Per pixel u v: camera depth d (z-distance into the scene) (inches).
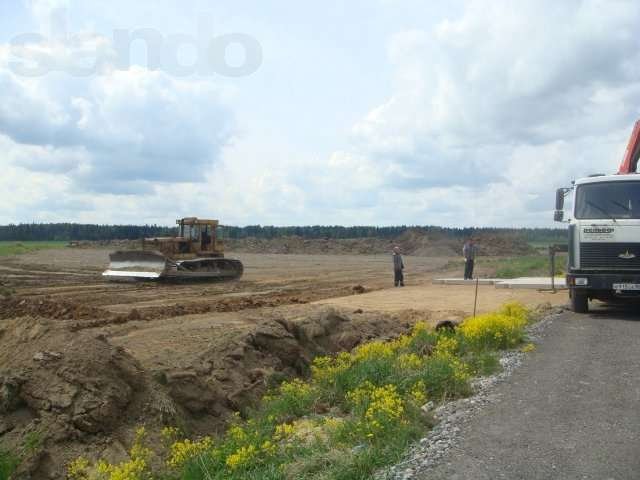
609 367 350.0
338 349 445.7
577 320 549.3
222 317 553.6
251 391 333.1
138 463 230.5
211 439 278.5
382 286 1063.6
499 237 3302.2
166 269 975.6
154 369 306.2
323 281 1185.4
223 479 220.7
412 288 978.1
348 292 924.0
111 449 249.0
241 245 3213.6
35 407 256.4
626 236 556.1
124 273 1007.0
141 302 730.8
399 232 3882.9
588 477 197.0
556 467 205.6
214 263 1095.0
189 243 1080.2
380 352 382.3
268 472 215.0
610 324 520.4
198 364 331.3
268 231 3986.2
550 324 525.7
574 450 220.5
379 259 2536.9
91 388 261.1
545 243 3351.4
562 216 599.8
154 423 269.4
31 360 274.1
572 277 571.5
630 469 202.7
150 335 422.6
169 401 283.9
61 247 2684.5
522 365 365.4
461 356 397.4
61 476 234.5
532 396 294.7
